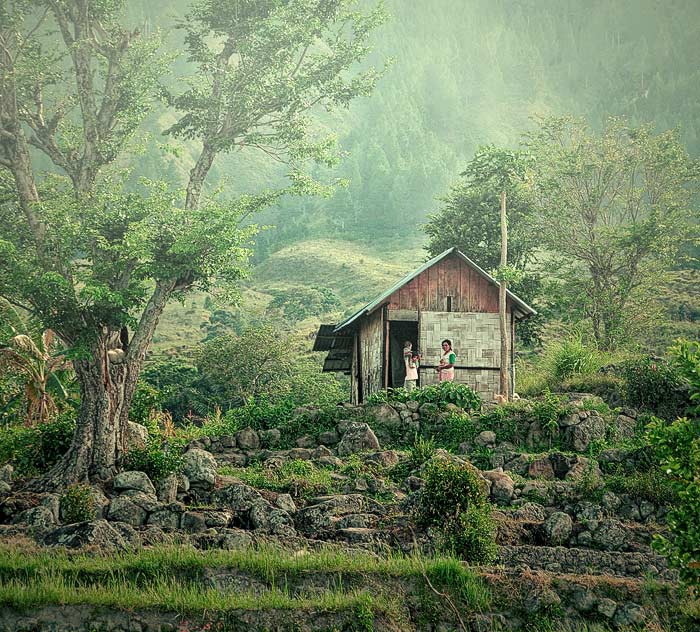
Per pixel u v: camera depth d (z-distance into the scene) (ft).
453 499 92.07
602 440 124.67
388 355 151.74
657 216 212.43
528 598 80.12
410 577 80.69
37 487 106.83
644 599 80.79
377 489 107.24
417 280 154.92
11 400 160.25
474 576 81.35
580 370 165.48
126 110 131.34
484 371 154.10
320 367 351.25
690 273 407.03
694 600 80.28
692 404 140.05
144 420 132.36
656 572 88.02
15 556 79.41
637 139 226.99
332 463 116.16
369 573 80.84
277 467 115.03
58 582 75.10
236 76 136.36
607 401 149.48
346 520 95.45
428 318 153.99
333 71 140.77
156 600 74.08
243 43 136.67
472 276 156.87
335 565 81.71
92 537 86.17
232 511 98.37
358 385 167.43
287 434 129.39
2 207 127.75
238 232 120.37
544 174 236.43
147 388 138.92
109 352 114.93
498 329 155.94
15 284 111.86
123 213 121.29
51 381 150.30
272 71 138.10
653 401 142.41
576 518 100.63
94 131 128.26
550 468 115.44
